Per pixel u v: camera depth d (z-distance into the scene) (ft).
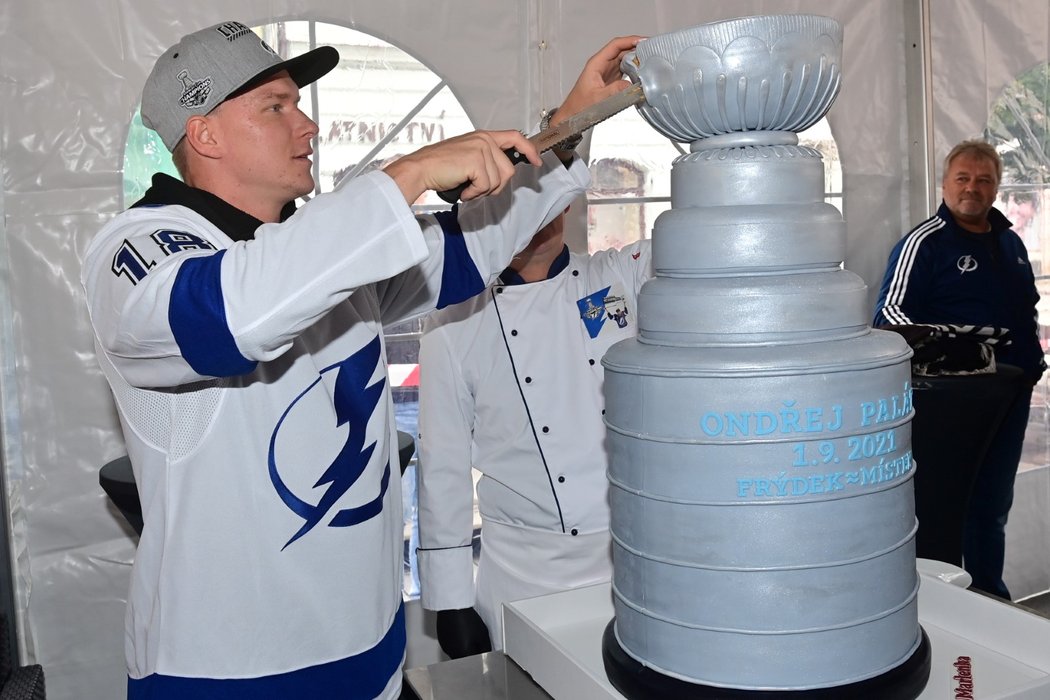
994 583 9.53
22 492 6.97
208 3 7.06
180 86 4.01
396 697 4.19
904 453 2.64
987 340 7.84
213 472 3.72
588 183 4.46
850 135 9.29
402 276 4.38
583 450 5.76
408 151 7.72
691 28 2.49
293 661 3.80
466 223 4.43
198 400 3.71
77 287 6.97
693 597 2.57
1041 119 10.18
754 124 2.61
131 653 4.01
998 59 9.83
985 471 9.44
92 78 6.87
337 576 3.88
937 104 9.58
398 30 7.57
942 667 2.83
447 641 5.97
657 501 2.60
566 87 8.06
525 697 3.02
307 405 3.82
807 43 2.47
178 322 2.97
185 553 3.74
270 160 4.08
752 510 2.48
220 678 3.74
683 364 2.50
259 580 3.76
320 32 7.39
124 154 6.98
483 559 6.14
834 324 2.55
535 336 5.84
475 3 7.78
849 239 9.36
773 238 2.54
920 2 9.25
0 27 6.68
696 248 2.60
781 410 2.43
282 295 2.91
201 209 3.96
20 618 7.02
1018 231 10.31
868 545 2.55
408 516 8.25
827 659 2.53
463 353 5.99
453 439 6.05
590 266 6.15
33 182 6.82
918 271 9.23
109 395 7.09
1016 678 2.74
